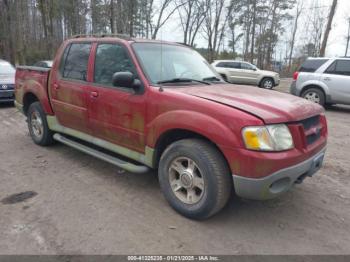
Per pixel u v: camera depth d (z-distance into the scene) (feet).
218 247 9.57
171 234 10.12
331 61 34.37
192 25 101.60
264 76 65.00
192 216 10.82
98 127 13.93
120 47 13.02
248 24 127.75
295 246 9.76
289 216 11.51
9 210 11.39
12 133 22.00
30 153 17.58
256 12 130.21
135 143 12.47
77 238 9.82
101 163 16.17
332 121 29.78
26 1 96.84
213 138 9.70
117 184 13.74
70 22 100.48
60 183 13.74
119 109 12.63
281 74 117.60
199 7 100.68
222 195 10.05
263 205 12.23
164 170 11.44
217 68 66.13
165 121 10.87
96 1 86.63
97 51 14.03
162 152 12.06
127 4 79.51
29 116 19.02
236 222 10.96
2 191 12.90
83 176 14.51
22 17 91.20
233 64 65.92
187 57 14.43
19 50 86.69
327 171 16.21
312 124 11.08
